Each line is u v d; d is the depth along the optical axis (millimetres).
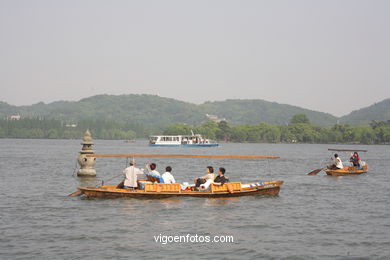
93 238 17062
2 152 98000
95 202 24609
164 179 26719
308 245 16484
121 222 19750
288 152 134500
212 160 76062
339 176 43844
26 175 40625
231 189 26578
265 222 20109
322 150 158875
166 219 20500
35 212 21812
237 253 15492
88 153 40344
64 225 19094
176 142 175000
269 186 28016
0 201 24828
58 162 61375
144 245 16266
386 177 42812
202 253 15438
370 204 25266
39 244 16203
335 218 21109
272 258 15016
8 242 16406
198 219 20578
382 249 16031
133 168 26797
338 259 14953
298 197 27688
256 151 144625
